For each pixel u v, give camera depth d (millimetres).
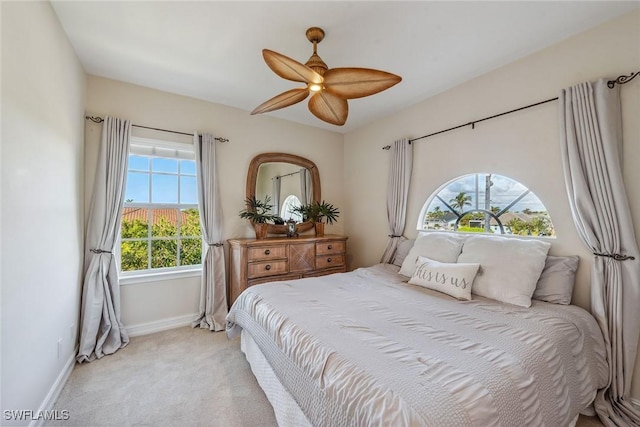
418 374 1006
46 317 1621
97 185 2467
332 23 1857
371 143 3781
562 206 2004
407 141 3164
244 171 3404
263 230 3318
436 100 2904
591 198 1796
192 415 1643
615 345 1686
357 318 1573
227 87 2822
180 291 2990
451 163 2754
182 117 2998
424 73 2490
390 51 2166
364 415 900
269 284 2279
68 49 2014
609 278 1725
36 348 1492
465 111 2639
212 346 2518
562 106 1932
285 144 3734
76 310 2207
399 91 2836
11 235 1255
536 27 1879
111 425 1559
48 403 1639
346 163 4258
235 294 3008
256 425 1571
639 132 1675
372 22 1844
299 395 1237
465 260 2238
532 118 2162
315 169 3941
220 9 1733
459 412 843
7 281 1222
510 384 1010
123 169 2590
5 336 1202
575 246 1945
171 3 1682
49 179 1674
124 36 2004
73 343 2127
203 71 2504
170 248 3053
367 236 3846
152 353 2373
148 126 2807
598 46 1835
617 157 1709
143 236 2910
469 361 1104
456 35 1978
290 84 2758
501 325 1488
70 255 2061
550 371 1216
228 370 2121
